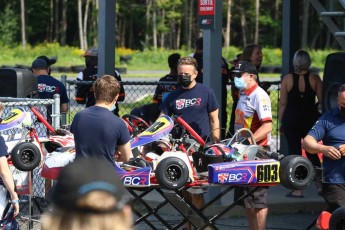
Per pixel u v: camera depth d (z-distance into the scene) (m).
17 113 10.70
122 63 79.62
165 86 15.24
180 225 9.79
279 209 12.67
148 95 27.34
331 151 9.23
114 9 14.28
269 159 9.14
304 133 12.88
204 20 12.24
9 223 9.01
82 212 2.90
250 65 10.24
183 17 117.62
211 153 9.08
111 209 2.91
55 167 9.39
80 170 2.94
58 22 118.00
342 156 9.31
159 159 9.03
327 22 14.68
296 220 12.31
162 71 67.94
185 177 8.75
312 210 12.80
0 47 95.38
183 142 9.58
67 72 59.19
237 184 8.79
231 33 124.12
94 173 2.94
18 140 10.78
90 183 2.92
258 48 14.55
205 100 10.23
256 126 10.30
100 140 8.61
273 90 24.81
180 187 8.73
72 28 119.12
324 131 9.51
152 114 13.11
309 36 114.44
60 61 77.81
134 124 11.11
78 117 8.75
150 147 9.92
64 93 14.75
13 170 10.91
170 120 9.56
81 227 2.89
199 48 15.59
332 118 9.49
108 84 8.73
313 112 12.88
